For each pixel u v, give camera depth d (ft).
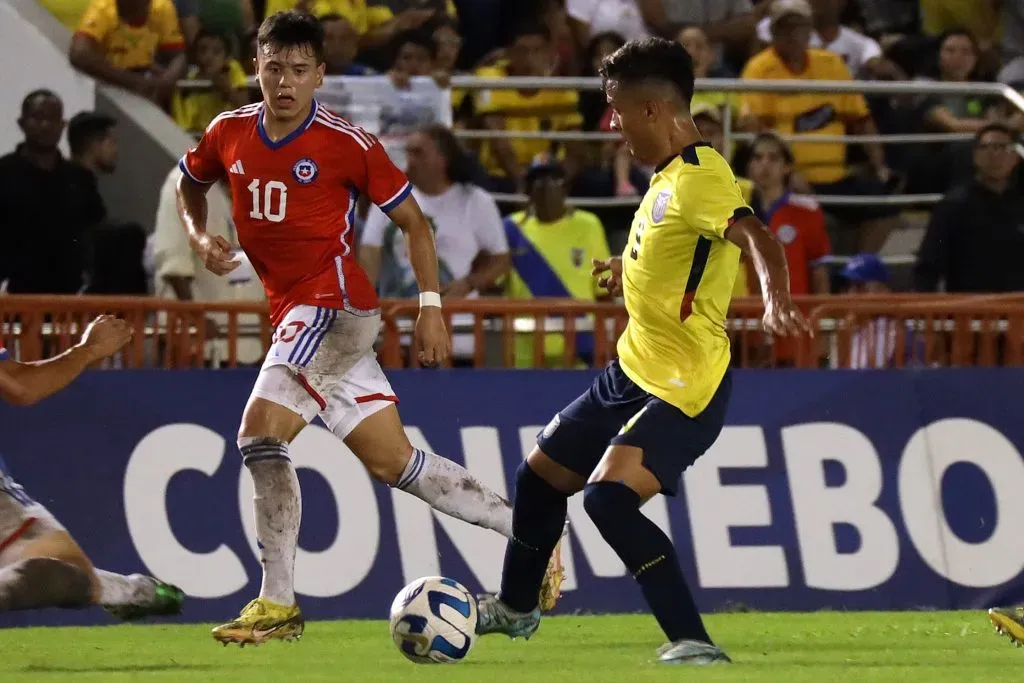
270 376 66.49
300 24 65.46
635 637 75.97
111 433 87.66
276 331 67.41
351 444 69.26
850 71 155.43
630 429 58.59
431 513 89.30
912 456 92.58
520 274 119.65
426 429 89.97
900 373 93.45
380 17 141.79
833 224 146.10
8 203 113.70
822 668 58.34
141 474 87.51
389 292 111.34
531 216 120.47
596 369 91.97
